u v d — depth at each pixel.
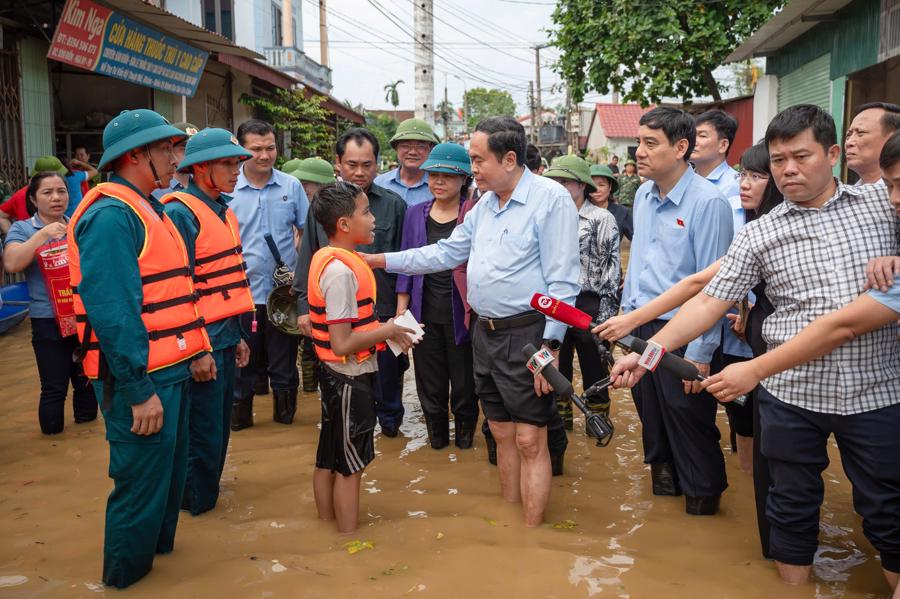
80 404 5.44
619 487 4.29
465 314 4.67
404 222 5.09
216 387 3.89
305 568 3.28
